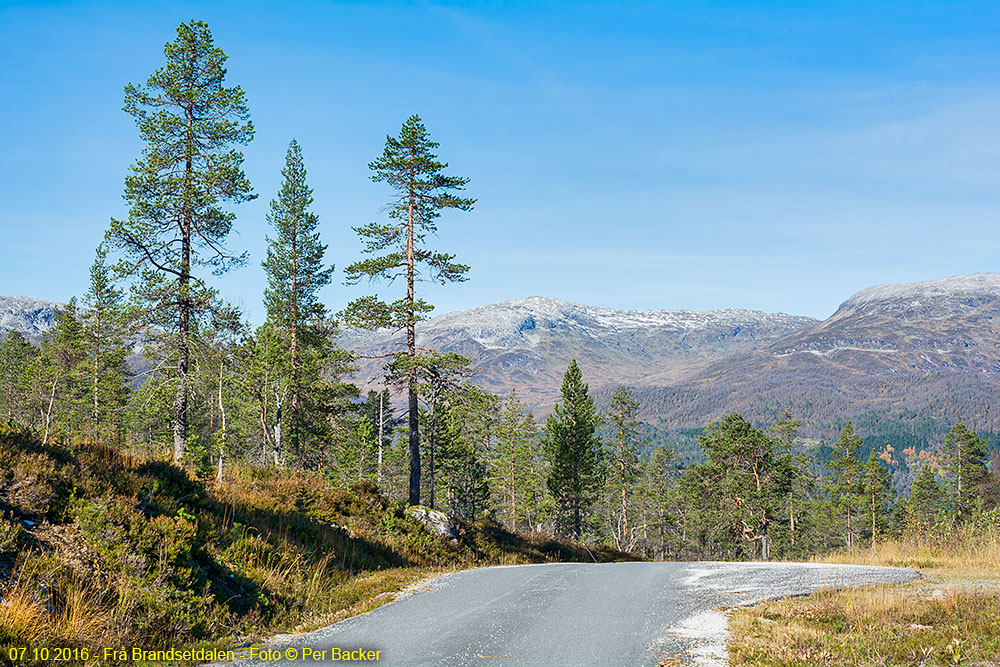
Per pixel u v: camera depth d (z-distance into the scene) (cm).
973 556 1756
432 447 5116
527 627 919
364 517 2144
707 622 936
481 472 6100
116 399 4466
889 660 721
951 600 967
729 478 6103
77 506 988
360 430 4353
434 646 816
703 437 6388
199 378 2642
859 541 7662
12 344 6078
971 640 767
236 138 2830
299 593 1136
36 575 793
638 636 858
